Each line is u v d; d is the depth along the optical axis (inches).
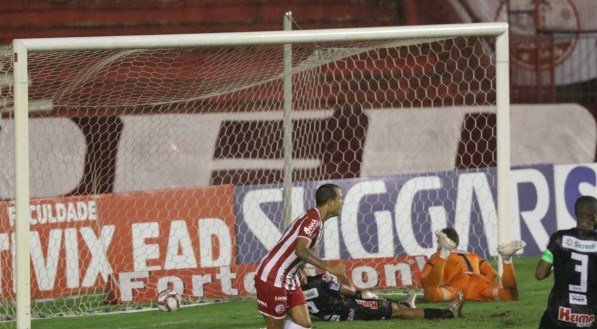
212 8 2182.6
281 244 889.5
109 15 2148.1
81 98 1614.2
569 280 813.2
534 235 1622.8
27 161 1029.2
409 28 1197.7
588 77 2091.5
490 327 1032.8
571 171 1646.2
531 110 1994.3
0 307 1320.1
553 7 2118.6
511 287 1195.9
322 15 2203.5
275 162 1850.4
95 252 1427.2
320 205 906.7
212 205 1485.0
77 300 1371.8
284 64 1350.9
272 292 882.8
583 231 817.5
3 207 1362.0
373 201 1534.2
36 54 1170.0
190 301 1334.9
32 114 1758.1
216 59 1577.3
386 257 1445.6
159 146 1824.6
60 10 2135.8
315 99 1856.5
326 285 1070.4
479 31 1224.2
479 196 1571.1
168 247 1459.2
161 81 1622.8
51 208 1409.9
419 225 1549.0
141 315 1230.3
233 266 1359.5
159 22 2156.7
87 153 1796.3
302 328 891.4
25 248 1023.0
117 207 1444.4
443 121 1923.0
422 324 1054.4
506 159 1242.0
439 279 1202.0
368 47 1302.9
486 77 1833.2
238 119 1839.3
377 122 1916.8
